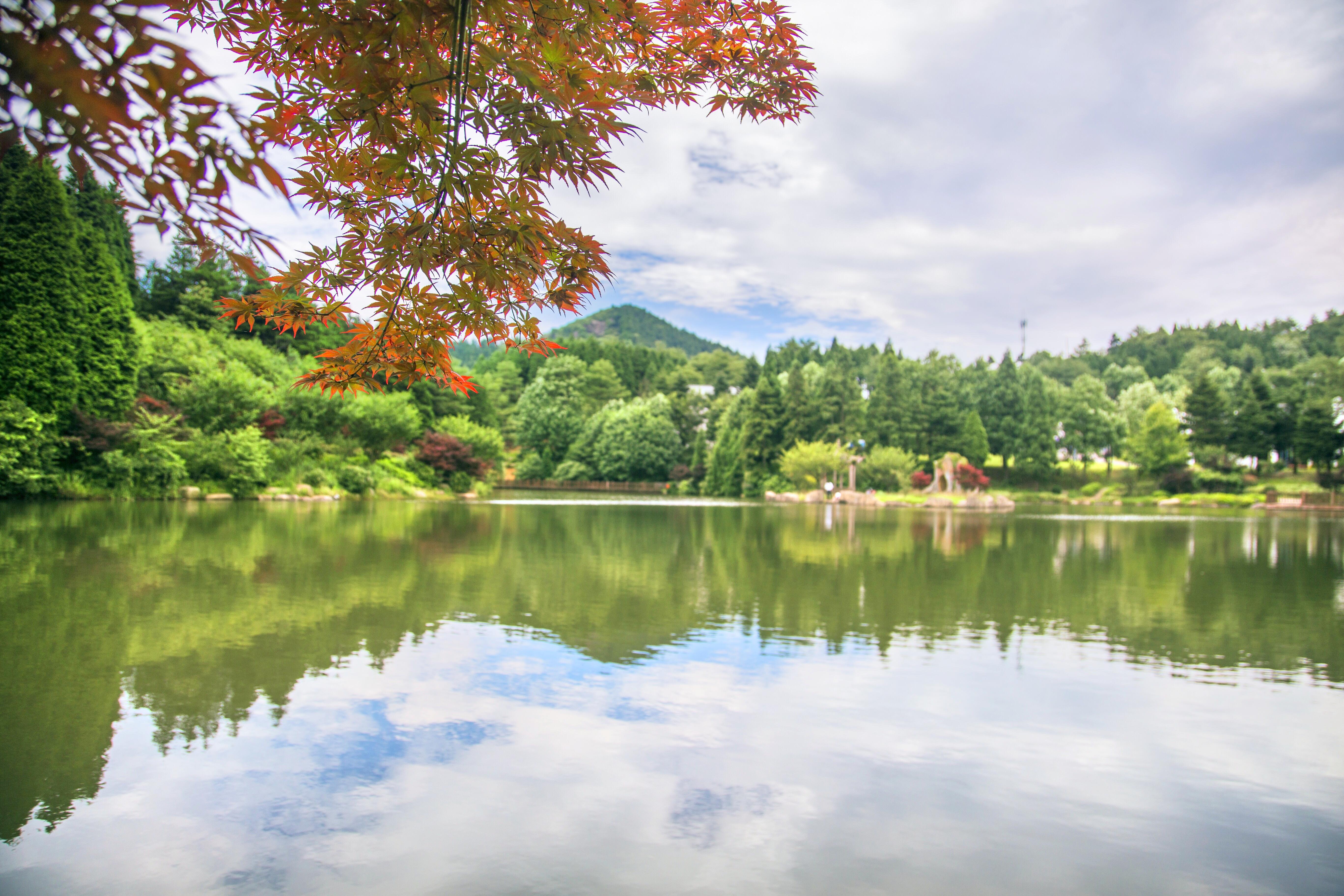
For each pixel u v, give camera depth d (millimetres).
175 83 1794
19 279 21812
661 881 3037
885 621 8359
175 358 29062
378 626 7227
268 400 30344
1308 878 3199
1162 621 8734
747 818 3586
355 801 3637
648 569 12336
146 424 24594
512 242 2822
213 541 13352
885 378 67188
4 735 4324
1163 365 130375
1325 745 4699
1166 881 3156
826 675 6039
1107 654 7004
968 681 5961
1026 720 5074
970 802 3824
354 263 2988
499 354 99000
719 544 17406
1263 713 5301
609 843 3324
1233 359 116875
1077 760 4398
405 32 2410
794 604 9305
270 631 6859
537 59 2875
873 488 57594
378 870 3049
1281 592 11141
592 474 68500
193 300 38344
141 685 5262
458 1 2445
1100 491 67000
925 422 67250
